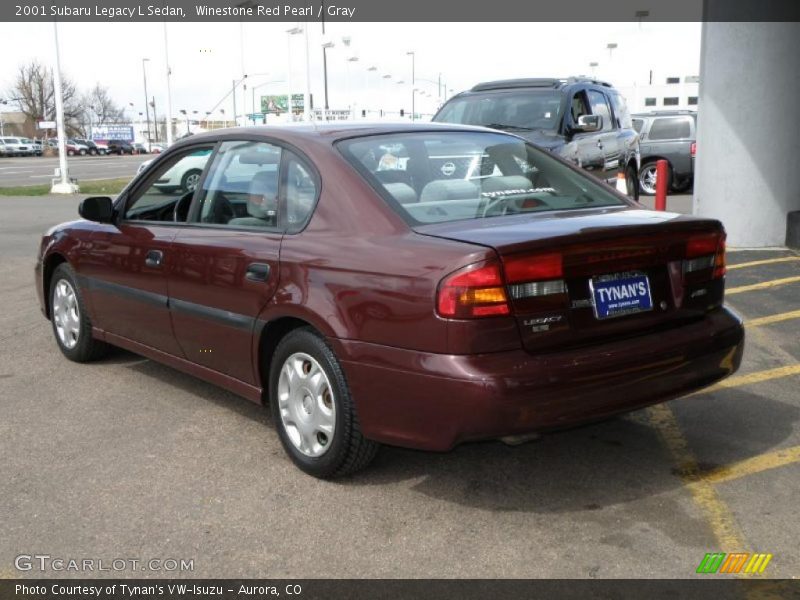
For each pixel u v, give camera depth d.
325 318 3.78
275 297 4.05
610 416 3.53
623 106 13.30
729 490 3.88
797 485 3.91
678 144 18.38
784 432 4.57
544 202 4.18
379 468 4.18
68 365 6.09
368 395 3.64
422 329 3.42
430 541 3.46
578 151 10.58
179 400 5.28
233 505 3.81
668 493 3.86
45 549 3.44
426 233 3.64
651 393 3.62
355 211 3.90
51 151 77.06
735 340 3.95
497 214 3.95
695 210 10.90
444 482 4.02
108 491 3.97
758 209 10.38
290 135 4.42
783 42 10.02
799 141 10.34
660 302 3.75
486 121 11.04
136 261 5.12
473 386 3.27
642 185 18.78
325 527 3.59
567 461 4.24
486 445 4.45
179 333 4.85
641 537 3.46
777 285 8.16
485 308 3.31
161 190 5.25
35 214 17.83
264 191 4.41
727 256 9.84
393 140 4.40
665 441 4.48
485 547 3.40
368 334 3.62
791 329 6.61
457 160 4.38
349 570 3.25
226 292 4.39
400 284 3.50
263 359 4.33
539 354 3.39
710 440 4.48
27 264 10.78
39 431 4.76
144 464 4.29
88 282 5.68
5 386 5.60
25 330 7.18
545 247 3.38
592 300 3.53
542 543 3.43
